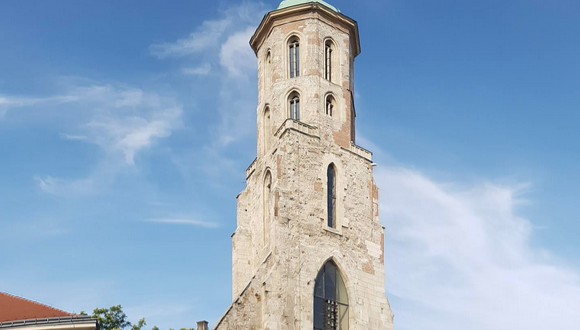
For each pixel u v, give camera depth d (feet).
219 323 244.01
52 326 212.64
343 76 291.79
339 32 297.12
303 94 283.38
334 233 267.80
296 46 292.20
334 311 259.80
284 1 301.43
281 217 261.03
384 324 267.18
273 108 285.02
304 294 255.09
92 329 215.51
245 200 287.48
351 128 290.97
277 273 254.47
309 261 260.01
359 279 267.59
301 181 268.82
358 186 279.90
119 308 288.92
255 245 276.41
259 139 289.33
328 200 272.72
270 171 276.21
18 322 212.43
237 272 276.00
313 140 275.80
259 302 252.83
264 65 298.76
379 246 277.03
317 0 299.58
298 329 249.75
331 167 277.44
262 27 298.97
